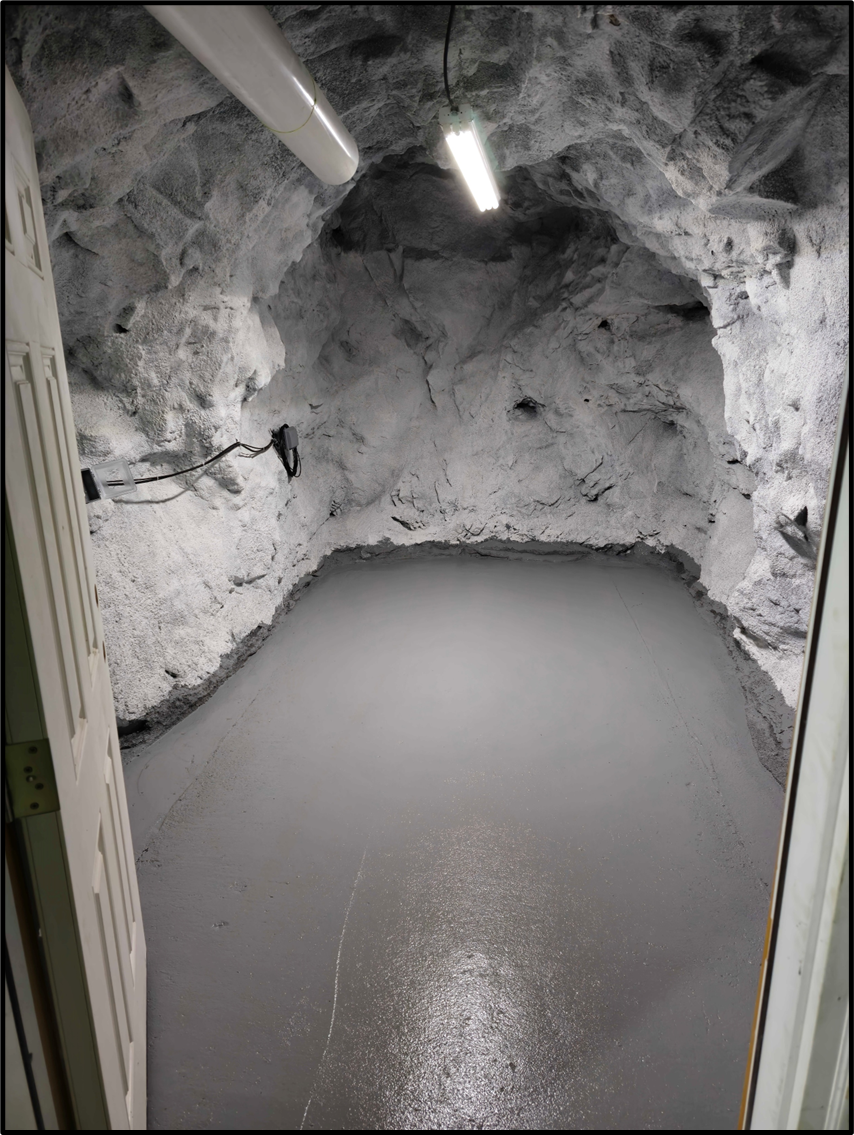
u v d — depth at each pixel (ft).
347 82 9.84
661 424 18.60
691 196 9.53
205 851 10.27
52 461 5.66
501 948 8.69
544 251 18.88
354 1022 7.91
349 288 18.88
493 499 20.17
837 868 4.35
